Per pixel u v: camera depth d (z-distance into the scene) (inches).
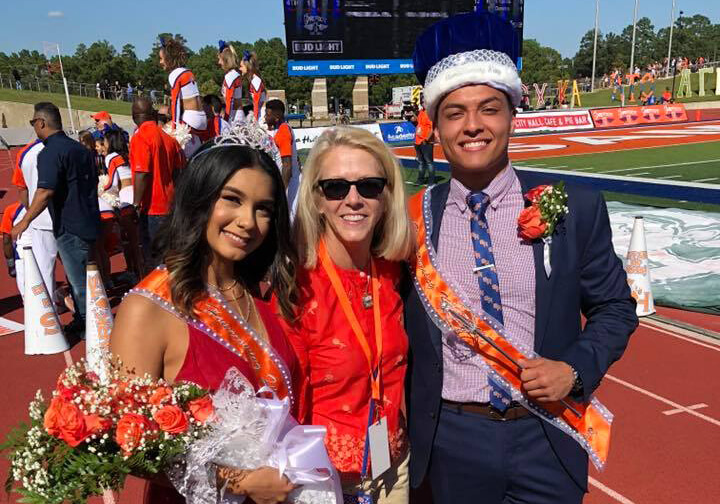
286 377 65.6
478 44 71.6
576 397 71.0
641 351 188.7
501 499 77.4
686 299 234.2
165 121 346.0
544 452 75.1
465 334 74.5
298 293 70.9
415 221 81.4
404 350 77.0
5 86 1919.3
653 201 418.3
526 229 72.5
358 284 74.2
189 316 59.9
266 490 57.4
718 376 169.9
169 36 246.2
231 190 60.7
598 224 74.3
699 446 135.6
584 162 629.9
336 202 70.9
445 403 77.2
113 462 51.2
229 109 334.0
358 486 74.0
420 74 79.6
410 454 81.1
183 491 54.1
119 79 3061.0
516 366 72.9
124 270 299.1
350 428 73.0
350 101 2696.9
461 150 73.4
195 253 61.4
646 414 149.9
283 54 2871.6
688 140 798.5
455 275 76.3
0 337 211.5
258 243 64.7
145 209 217.5
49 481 51.6
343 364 71.6
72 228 197.2
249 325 64.0
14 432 55.4
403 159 683.4
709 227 333.7
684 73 2009.1
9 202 527.5
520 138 900.6
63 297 251.6
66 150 190.4
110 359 57.7
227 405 56.5
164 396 54.0
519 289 73.8
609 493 120.5
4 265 311.1
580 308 79.7
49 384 173.0
